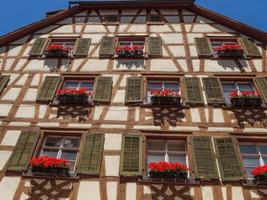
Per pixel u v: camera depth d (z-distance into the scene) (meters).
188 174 10.52
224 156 10.84
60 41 16.48
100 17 17.64
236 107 12.47
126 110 12.49
